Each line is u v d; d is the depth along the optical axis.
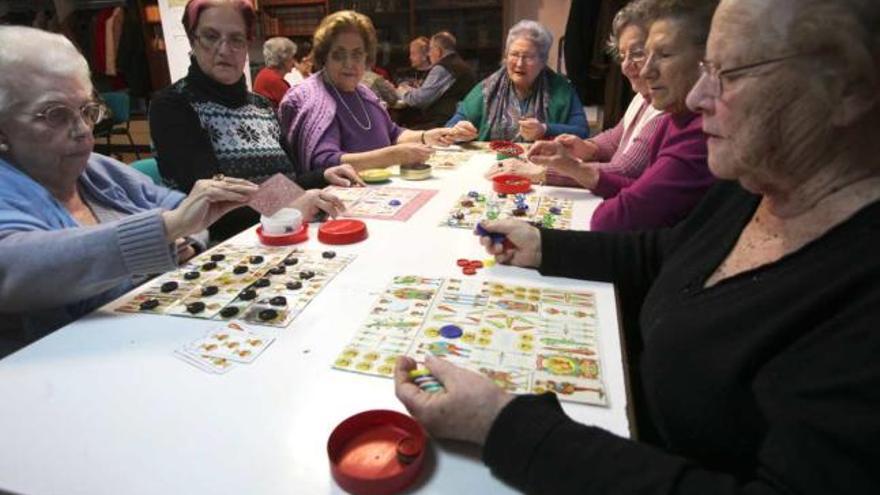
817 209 0.62
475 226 1.41
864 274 0.50
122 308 0.99
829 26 0.51
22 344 1.08
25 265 0.94
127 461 0.62
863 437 0.42
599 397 0.73
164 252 1.02
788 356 0.53
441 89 4.54
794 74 0.54
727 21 0.59
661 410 0.71
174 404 0.72
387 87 4.59
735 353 0.59
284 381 0.77
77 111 1.13
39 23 5.44
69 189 1.25
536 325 0.91
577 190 1.77
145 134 6.16
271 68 4.46
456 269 1.14
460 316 0.94
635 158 1.78
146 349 0.85
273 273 1.12
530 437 0.57
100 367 0.81
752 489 0.48
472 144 2.62
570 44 3.96
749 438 0.60
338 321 0.93
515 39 2.76
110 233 0.98
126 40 5.41
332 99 2.31
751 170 0.63
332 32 2.28
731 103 0.60
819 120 0.55
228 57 1.84
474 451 0.64
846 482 0.43
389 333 0.89
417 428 0.64
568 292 1.03
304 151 2.23
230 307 0.97
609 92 3.95
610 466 0.53
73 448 0.65
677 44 1.28
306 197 1.45
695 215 0.96
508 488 0.59
